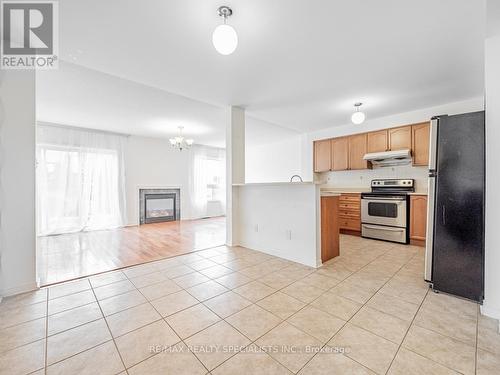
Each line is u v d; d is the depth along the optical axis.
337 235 3.16
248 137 6.23
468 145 1.91
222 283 2.29
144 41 2.01
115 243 3.96
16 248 2.06
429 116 3.82
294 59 2.33
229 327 1.58
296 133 5.84
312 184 2.73
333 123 4.84
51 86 3.02
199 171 7.30
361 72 2.62
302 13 1.69
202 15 1.70
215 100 3.44
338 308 1.81
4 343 1.42
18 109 2.04
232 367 1.23
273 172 6.88
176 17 1.72
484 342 1.41
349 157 4.81
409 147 3.98
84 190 5.09
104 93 3.26
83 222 5.06
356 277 2.42
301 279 2.37
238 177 3.73
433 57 2.31
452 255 1.99
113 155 5.57
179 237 4.44
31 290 2.12
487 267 1.71
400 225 3.83
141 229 5.34
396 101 3.53
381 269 2.65
